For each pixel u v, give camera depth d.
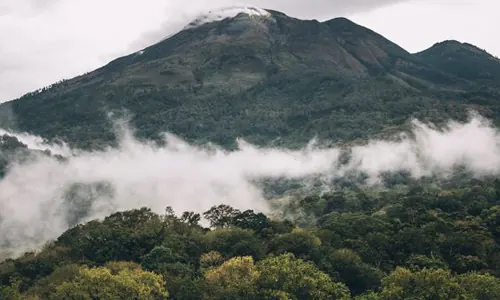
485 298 79.31
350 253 97.81
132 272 88.56
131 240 109.38
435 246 103.00
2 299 85.31
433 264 94.19
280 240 105.00
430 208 136.25
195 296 84.88
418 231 105.44
